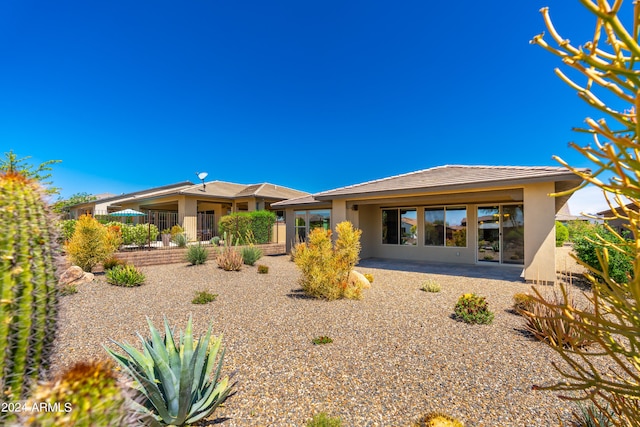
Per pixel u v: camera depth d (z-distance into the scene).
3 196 1.73
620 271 6.95
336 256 7.57
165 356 2.88
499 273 10.62
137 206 25.97
